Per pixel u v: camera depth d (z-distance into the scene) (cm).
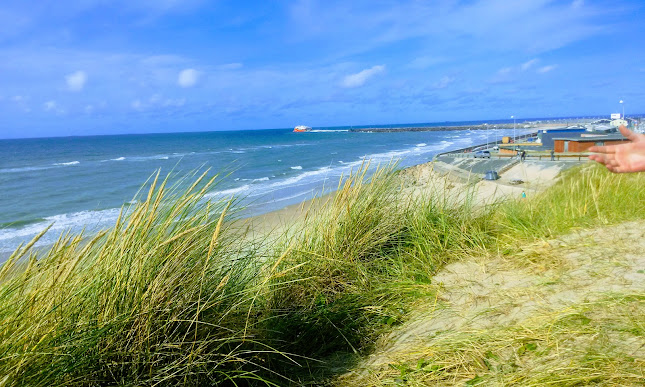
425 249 425
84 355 199
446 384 227
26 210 2786
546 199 587
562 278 332
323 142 12394
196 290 247
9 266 196
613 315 258
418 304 335
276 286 311
